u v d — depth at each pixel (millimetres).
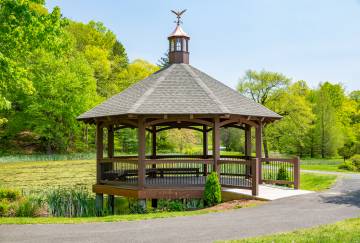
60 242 8125
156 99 15320
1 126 45594
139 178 14773
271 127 39594
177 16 18938
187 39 18812
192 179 17812
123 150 50000
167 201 15711
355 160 29875
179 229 9023
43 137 46344
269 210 11094
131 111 14242
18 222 10172
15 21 14266
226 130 49125
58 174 27422
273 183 17328
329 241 7344
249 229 8828
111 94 53688
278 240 7555
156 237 8328
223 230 8805
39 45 15414
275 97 39812
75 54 50000
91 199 17172
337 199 12797
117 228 9336
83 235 8695
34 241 8250
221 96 16344
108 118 15680
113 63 63562
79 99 41281
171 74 17281
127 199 19312
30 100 40906
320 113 45188
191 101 15297
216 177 14023
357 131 49688
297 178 15359
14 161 36781
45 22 15023
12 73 14602
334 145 44625
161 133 49438
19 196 16125
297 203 12117
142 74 60656
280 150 44531
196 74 17688
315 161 42031
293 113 39188
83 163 34938
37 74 39719
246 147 17938
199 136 55656
